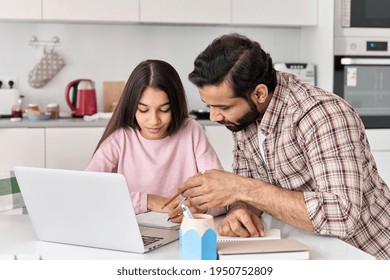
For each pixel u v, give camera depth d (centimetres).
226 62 158
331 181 158
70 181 154
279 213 161
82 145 382
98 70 435
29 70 427
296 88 173
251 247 142
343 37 403
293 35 455
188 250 138
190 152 222
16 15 385
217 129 393
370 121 406
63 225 161
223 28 448
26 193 162
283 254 139
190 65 445
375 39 406
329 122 162
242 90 161
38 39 427
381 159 404
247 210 169
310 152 165
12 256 153
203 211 168
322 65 415
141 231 172
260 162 190
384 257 182
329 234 160
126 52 437
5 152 375
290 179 180
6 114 404
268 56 170
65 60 431
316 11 420
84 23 430
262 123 173
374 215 182
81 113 409
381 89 411
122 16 397
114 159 219
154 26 439
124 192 148
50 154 379
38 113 392
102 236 157
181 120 216
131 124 218
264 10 413
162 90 204
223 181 163
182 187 167
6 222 191
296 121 168
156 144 219
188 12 404
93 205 154
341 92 404
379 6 405
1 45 423
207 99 164
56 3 389
